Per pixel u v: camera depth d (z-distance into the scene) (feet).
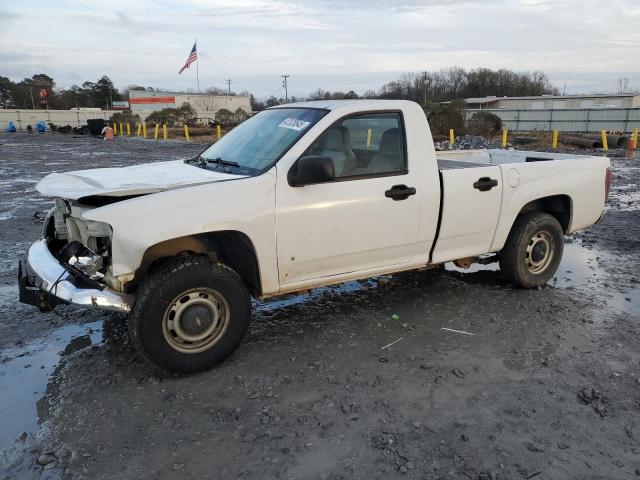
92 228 12.29
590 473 9.59
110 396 12.02
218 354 13.05
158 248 13.07
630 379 12.78
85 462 9.82
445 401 11.81
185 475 9.51
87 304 11.89
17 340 14.82
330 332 15.34
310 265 14.06
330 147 14.07
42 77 375.86
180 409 11.52
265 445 10.32
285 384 12.52
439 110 116.16
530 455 10.03
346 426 10.90
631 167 58.49
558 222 18.63
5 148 97.50
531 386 12.42
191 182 12.91
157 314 12.21
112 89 373.20
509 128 138.62
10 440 10.44
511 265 18.15
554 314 16.58
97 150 90.89
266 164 13.67
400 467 9.68
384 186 14.62
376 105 14.78
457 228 16.22
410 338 14.94
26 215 32.09
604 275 20.59
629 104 209.67
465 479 9.40
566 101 220.23
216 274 12.69
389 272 15.64
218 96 282.36
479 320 16.15
